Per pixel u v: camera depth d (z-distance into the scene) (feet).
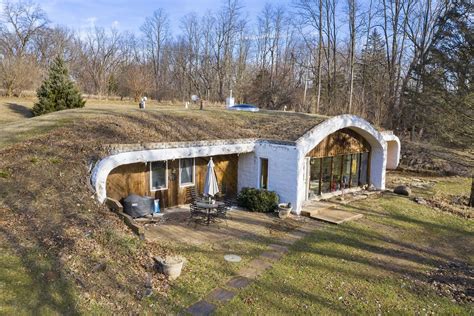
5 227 32.22
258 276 33.81
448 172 96.48
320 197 64.54
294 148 54.24
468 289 34.06
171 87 218.59
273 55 192.65
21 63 130.72
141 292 28.50
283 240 43.91
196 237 43.04
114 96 173.06
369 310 29.32
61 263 28.76
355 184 73.56
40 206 36.47
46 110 97.60
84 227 34.73
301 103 156.66
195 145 52.44
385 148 73.46
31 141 49.55
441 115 68.54
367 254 41.06
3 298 24.18
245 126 67.72
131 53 233.35
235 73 197.47
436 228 51.78
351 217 53.98
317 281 33.63
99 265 29.63
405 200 66.44
